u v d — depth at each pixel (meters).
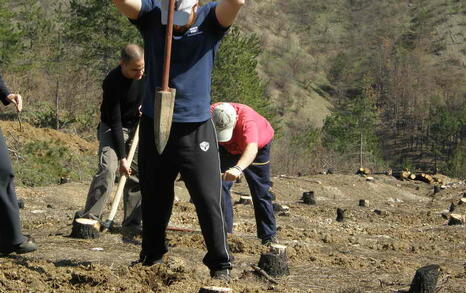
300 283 5.86
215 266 5.05
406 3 158.25
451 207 14.42
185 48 4.61
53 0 52.72
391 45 141.62
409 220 13.05
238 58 35.38
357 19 153.38
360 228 10.84
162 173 4.83
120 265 5.73
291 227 9.62
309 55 134.88
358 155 56.84
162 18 4.50
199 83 4.68
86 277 4.84
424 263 7.46
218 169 4.82
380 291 5.68
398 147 103.38
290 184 18.16
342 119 63.06
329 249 8.05
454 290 5.77
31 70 34.50
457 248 9.02
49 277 4.95
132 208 7.53
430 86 124.38
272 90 116.19
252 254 7.15
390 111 115.56
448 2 155.75
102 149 7.07
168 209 5.04
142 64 6.36
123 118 6.91
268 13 145.38
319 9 155.00
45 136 24.16
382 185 19.50
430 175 22.73
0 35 33.56
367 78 115.50
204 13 4.65
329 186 18.58
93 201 7.14
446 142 97.81
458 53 140.38
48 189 12.67
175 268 5.25
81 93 33.88
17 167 19.42
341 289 5.66
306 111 114.69
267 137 7.30
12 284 4.72
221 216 4.90
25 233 7.36
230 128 6.54
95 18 33.69
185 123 4.67
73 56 36.28
